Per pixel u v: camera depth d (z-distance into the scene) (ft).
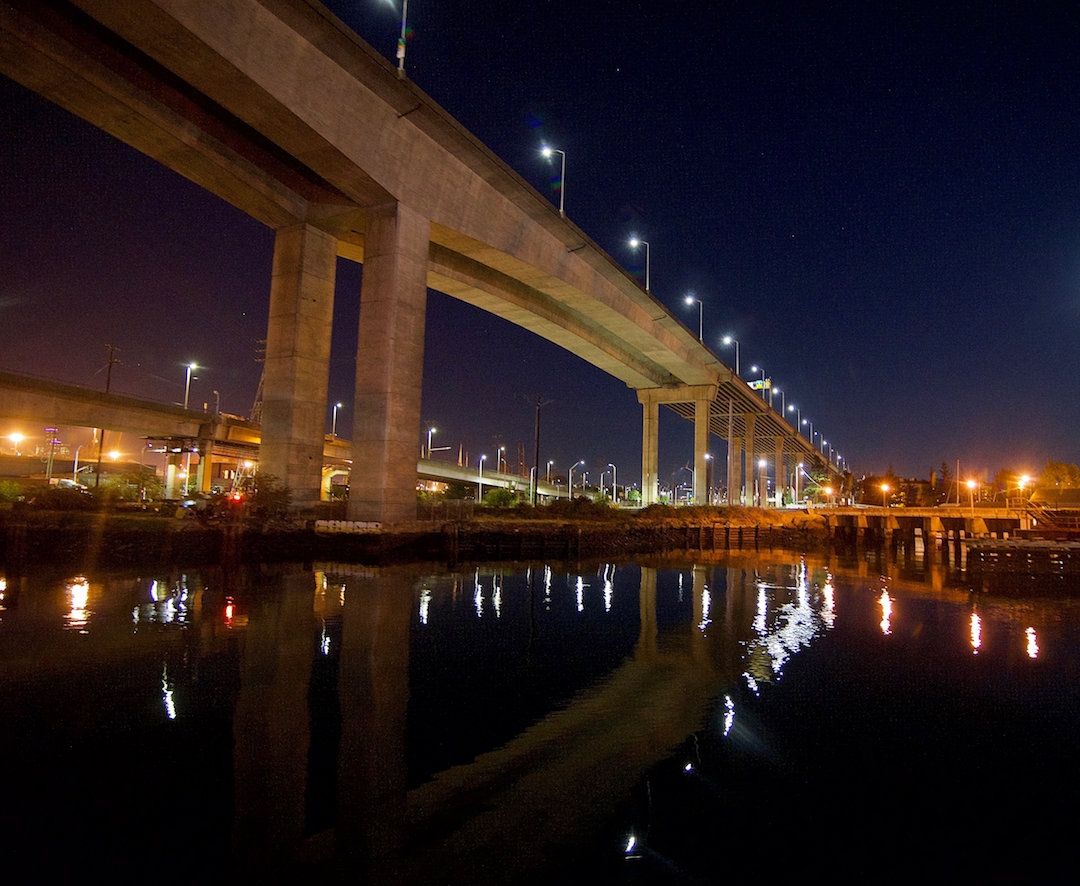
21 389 146.82
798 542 231.50
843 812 25.82
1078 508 223.30
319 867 21.25
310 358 115.44
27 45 79.30
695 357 243.40
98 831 23.13
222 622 56.34
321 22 88.79
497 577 96.94
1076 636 60.03
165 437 173.78
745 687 42.63
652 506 221.25
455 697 39.47
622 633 59.31
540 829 24.07
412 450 109.50
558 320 186.19
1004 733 34.58
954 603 81.30
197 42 78.84
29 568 81.00
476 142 115.96
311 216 114.32
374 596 73.46
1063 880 21.52
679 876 21.18
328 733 33.06
